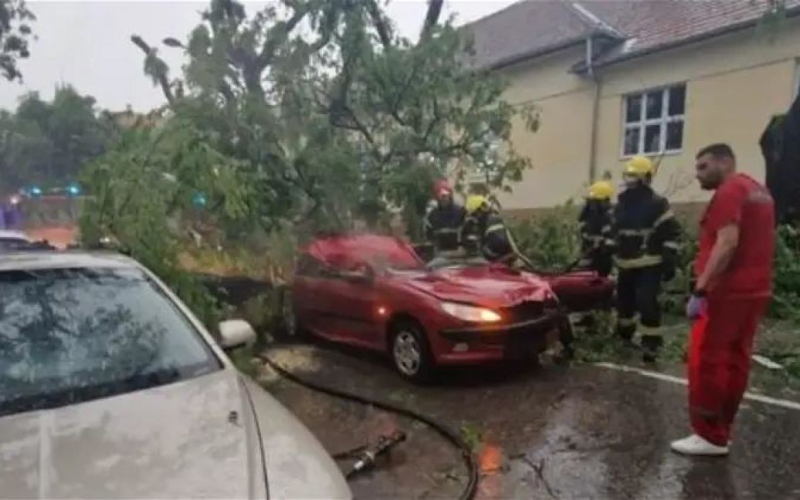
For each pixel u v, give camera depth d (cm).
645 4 1634
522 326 570
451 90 942
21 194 1936
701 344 416
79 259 349
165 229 593
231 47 806
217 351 318
